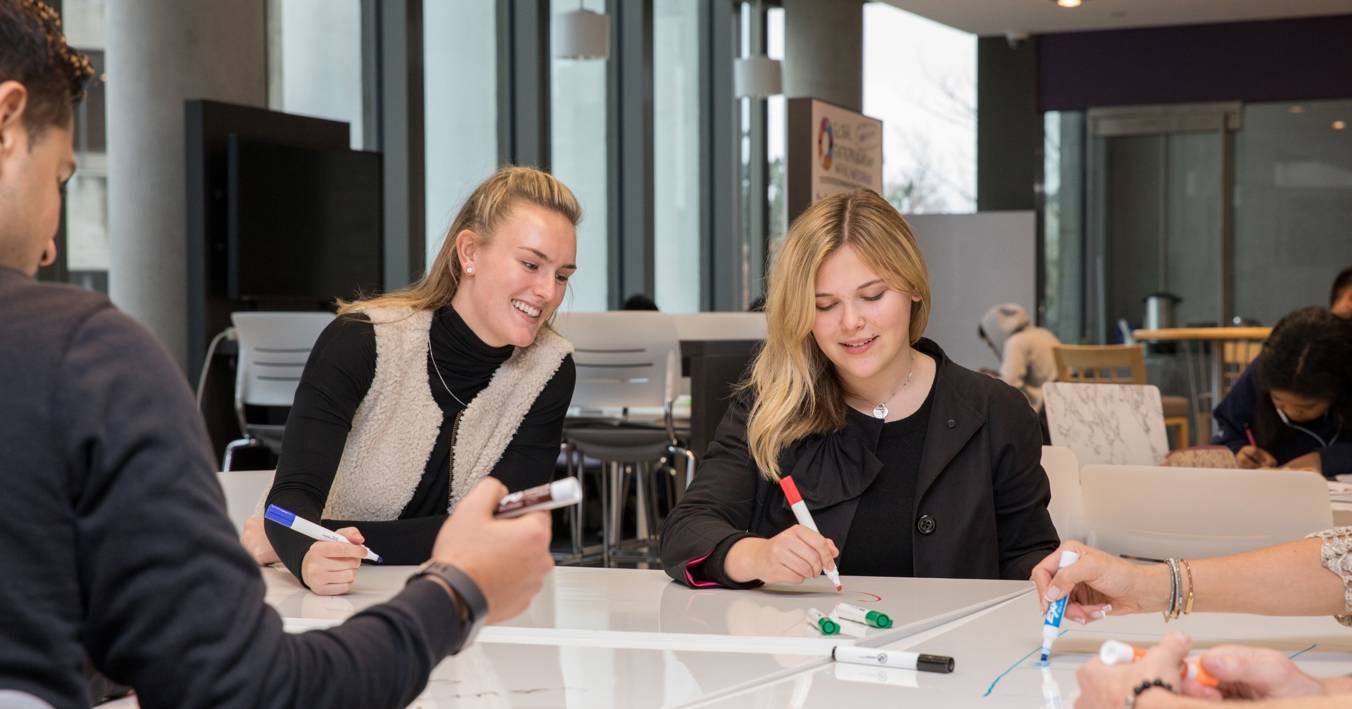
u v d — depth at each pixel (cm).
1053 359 724
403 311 204
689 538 174
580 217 207
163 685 73
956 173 1127
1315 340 315
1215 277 1088
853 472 193
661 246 903
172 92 534
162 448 74
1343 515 252
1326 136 1057
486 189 204
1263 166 1076
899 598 161
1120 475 238
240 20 552
